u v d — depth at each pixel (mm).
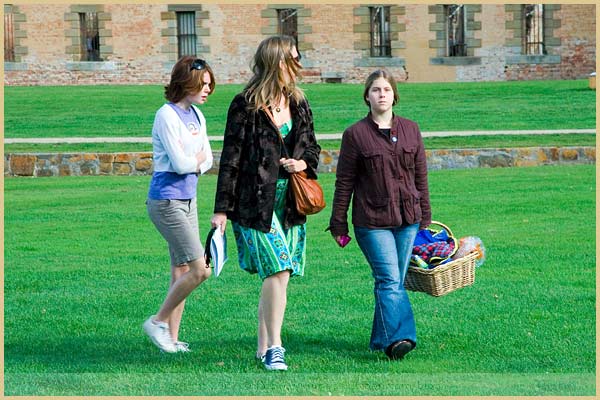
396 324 17500
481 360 17609
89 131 56375
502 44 89688
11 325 20422
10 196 39406
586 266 24891
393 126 17516
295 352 18188
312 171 17328
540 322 20000
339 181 17672
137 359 17859
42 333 19812
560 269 24594
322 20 92500
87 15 96438
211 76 17688
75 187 41844
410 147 17500
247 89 17078
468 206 34125
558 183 39406
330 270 25016
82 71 95750
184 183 17469
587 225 30391
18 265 26297
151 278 24594
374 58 91750
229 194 17031
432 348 18391
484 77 90125
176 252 17625
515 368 17156
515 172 43500
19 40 96125
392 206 17406
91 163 46594
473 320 20234
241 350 18375
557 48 89062
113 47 95562
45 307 21859
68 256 27438
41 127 57969
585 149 46031
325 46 92750
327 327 19891
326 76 92875
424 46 90812
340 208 17688
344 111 61844
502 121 56469
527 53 90312
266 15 93500
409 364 17328
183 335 19578
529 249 26969
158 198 17422
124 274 25062
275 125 16953
